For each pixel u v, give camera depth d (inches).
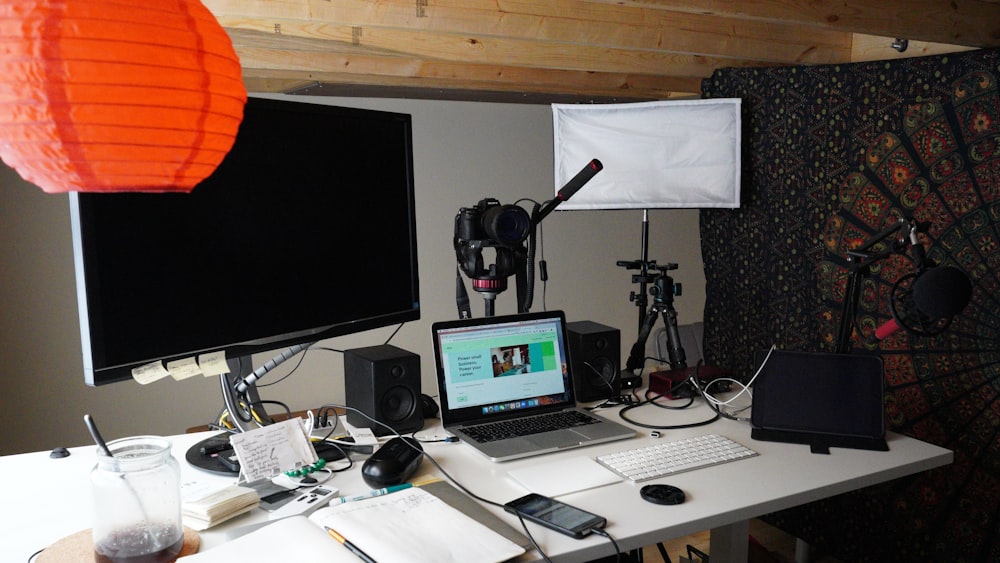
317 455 64.6
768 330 118.7
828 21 94.3
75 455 67.7
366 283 71.9
